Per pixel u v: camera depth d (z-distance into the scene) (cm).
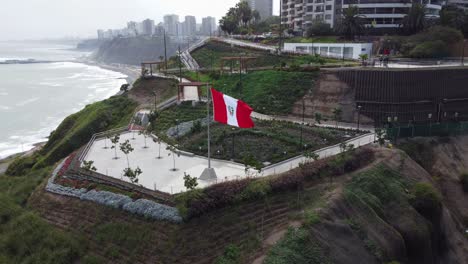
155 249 3238
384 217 3950
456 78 7006
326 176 4275
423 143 5697
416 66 7450
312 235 3269
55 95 16362
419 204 4184
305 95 6962
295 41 11544
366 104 6512
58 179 4581
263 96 7231
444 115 6756
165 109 7200
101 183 4203
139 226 3475
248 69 8962
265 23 16912
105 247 3412
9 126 11212
